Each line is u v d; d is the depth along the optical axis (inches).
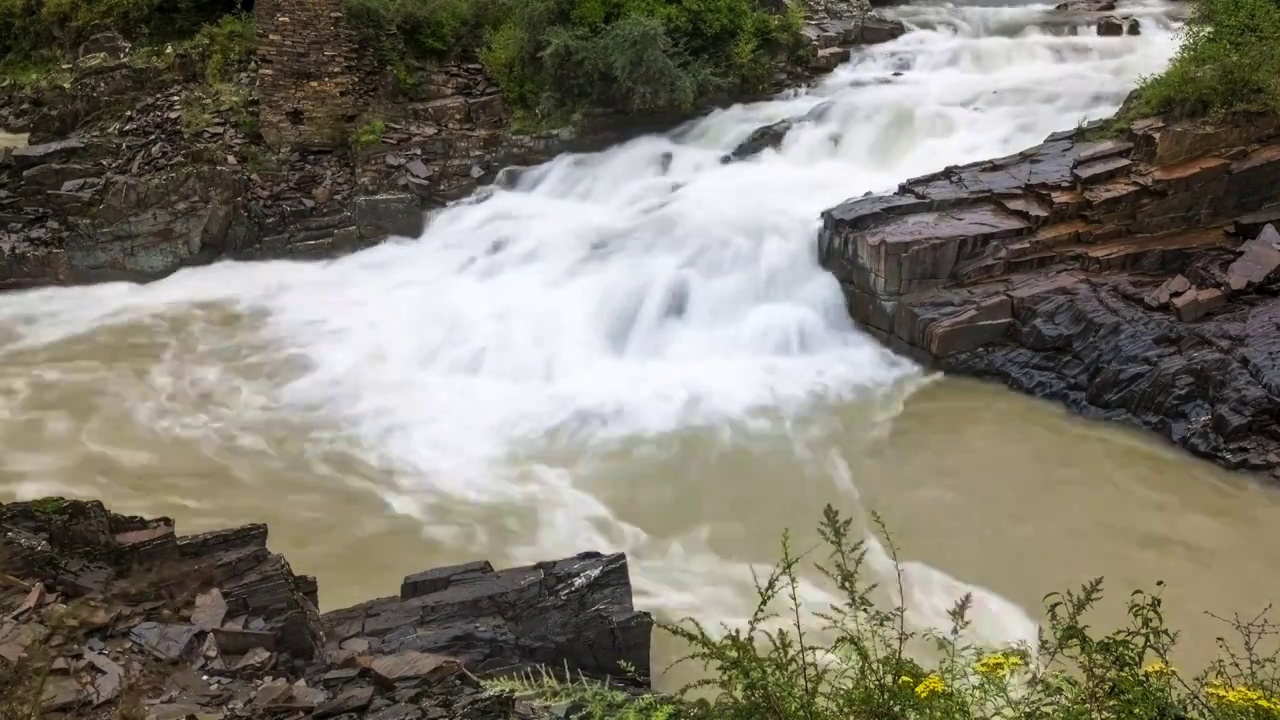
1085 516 505.4
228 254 844.0
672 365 676.1
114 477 530.0
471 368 666.2
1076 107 839.7
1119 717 198.7
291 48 881.5
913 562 470.3
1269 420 540.4
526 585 372.8
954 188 719.7
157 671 275.6
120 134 907.4
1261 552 474.9
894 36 1067.3
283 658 298.0
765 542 487.2
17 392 623.5
